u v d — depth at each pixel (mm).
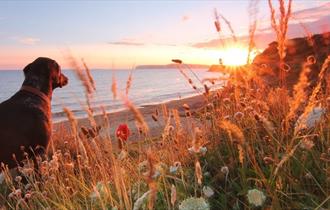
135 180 3086
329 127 2639
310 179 2352
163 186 2764
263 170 2443
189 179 2832
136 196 2592
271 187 2184
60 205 3000
